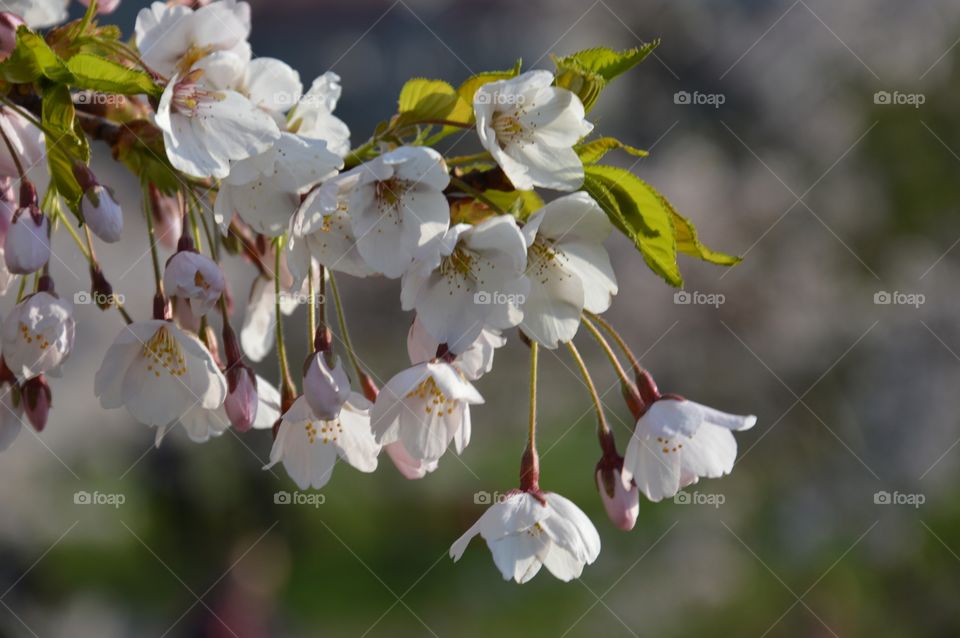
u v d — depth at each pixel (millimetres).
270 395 2350
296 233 1809
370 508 9703
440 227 1778
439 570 8992
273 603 8430
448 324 1814
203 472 9258
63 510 8625
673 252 1827
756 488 8703
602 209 1835
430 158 1790
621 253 8695
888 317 8773
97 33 2031
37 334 1984
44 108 1817
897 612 7582
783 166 9469
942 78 9461
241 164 1846
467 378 2020
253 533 9320
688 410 2057
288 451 2051
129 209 8695
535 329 1879
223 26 1971
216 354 2092
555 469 9672
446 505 9656
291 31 12453
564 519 2057
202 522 9156
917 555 7840
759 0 10469
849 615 7484
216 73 1988
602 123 10070
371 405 1973
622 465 2121
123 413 9164
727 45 10125
